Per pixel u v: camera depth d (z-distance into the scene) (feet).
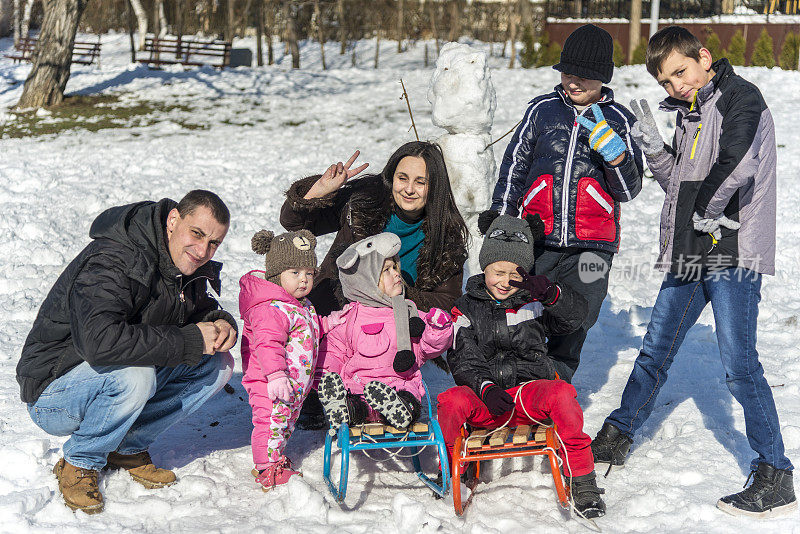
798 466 12.47
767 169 11.50
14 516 10.77
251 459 13.15
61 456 12.50
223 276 25.23
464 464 12.09
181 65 82.94
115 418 11.12
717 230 11.57
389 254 12.47
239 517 11.21
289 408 12.08
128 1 98.58
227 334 11.48
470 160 17.04
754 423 11.52
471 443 11.28
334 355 12.95
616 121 13.57
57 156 45.27
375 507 11.53
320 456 13.30
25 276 24.54
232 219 32.91
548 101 14.14
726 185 11.06
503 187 14.38
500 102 59.31
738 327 11.62
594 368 17.75
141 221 11.22
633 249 29.60
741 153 10.98
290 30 87.81
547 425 11.85
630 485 12.42
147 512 11.30
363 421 12.12
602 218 13.64
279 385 11.51
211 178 40.75
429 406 12.42
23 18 115.34
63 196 35.86
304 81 72.59
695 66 11.70
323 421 14.43
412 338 12.53
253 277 12.36
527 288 12.00
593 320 14.02
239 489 12.14
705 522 11.16
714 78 11.69
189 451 13.50
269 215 34.19
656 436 14.42
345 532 10.69
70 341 11.28
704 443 13.64
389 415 11.49
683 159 12.05
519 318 12.30
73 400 11.16
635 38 76.69
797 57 69.10
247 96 66.49
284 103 63.41
